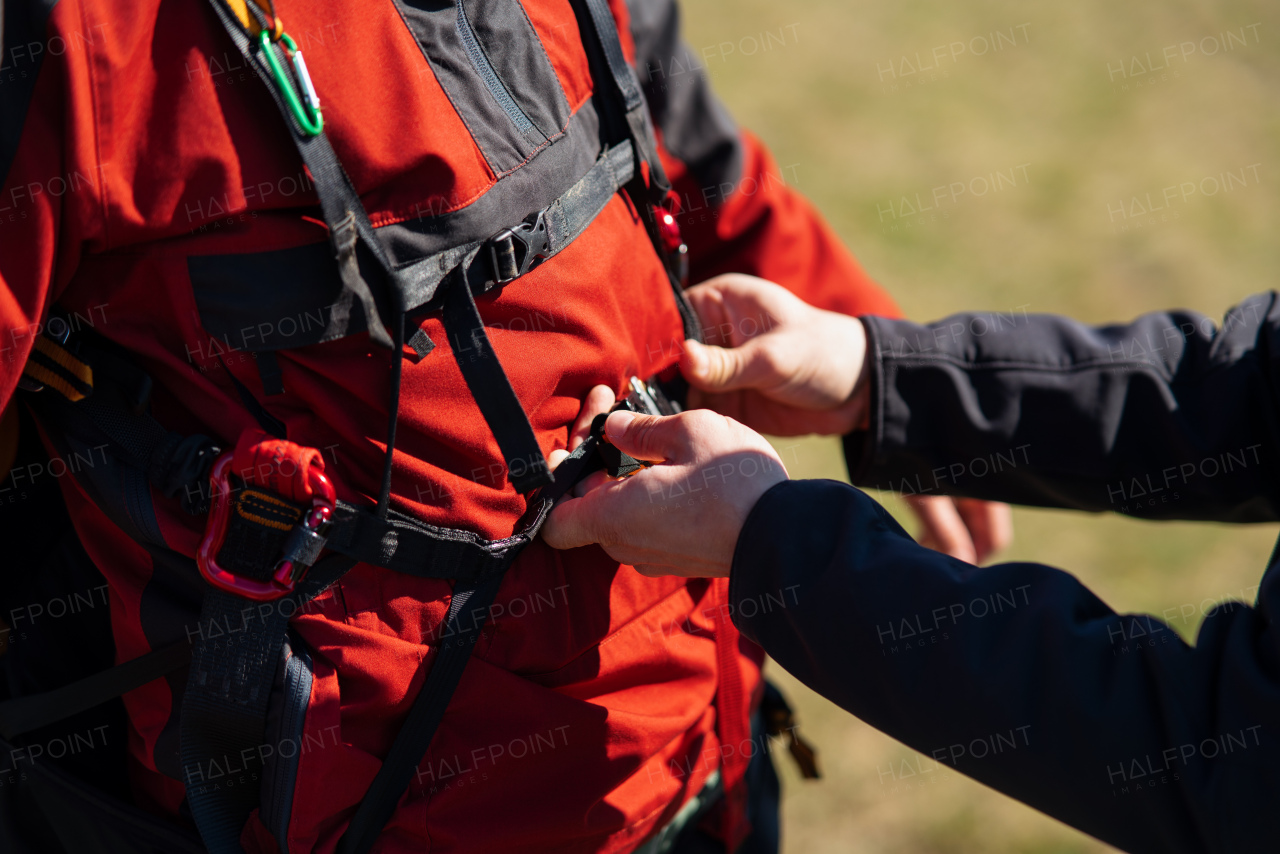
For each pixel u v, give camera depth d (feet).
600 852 2.76
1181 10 13.80
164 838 2.66
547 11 2.54
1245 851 1.79
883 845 6.10
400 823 2.42
